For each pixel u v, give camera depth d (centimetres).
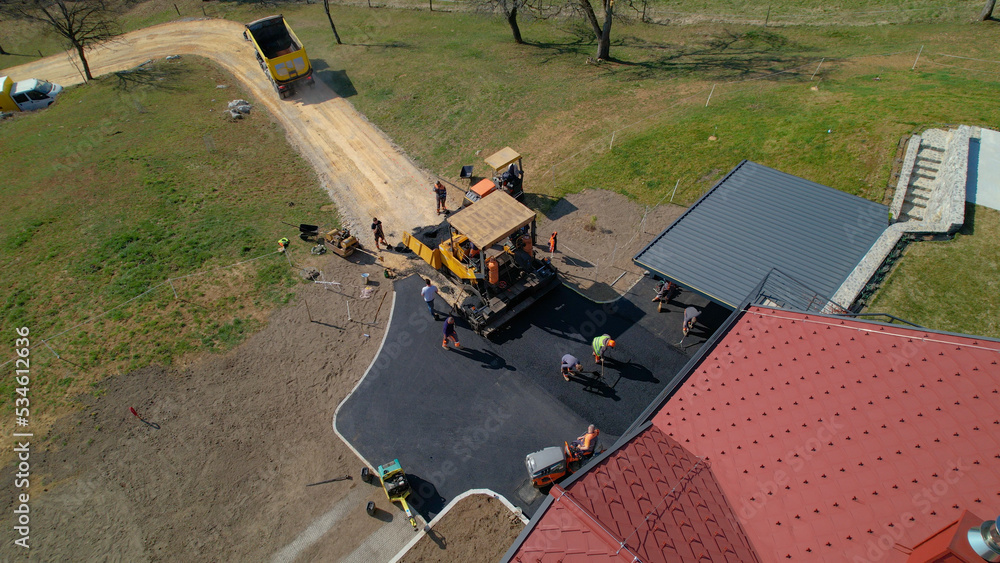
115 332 2180
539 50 4444
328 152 3369
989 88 2786
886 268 1930
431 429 1870
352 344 2159
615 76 3906
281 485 1725
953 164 2220
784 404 1177
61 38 5041
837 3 4550
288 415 1917
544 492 1697
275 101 3888
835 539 943
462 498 1688
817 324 1305
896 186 2314
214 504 1675
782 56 3906
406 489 1644
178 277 2431
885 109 2745
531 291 2256
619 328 2175
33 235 2664
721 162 2803
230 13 5456
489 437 1839
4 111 3959
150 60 4569
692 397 1274
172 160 3231
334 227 2784
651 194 2777
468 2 5338
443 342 2112
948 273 1891
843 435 1080
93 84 4209
